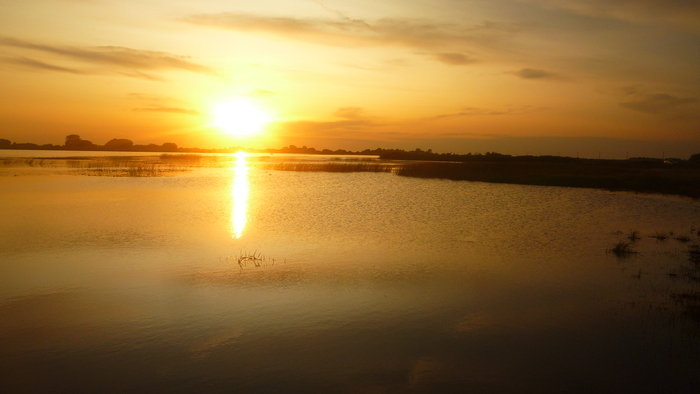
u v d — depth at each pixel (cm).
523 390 653
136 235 1648
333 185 3844
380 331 840
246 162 8412
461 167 5781
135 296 1003
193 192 3128
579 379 682
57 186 3375
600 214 2311
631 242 1638
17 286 1061
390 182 4209
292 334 822
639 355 756
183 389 645
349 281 1128
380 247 1511
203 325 855
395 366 716
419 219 2100
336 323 873
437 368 711
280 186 3697
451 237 1695
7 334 810
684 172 5094
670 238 1714
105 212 2177
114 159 8175
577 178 4262
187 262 1285
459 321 890
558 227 1931
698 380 678
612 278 1186
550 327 866
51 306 940
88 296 1001
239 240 1591
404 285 1102
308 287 1079
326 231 1781
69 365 706
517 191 3441
